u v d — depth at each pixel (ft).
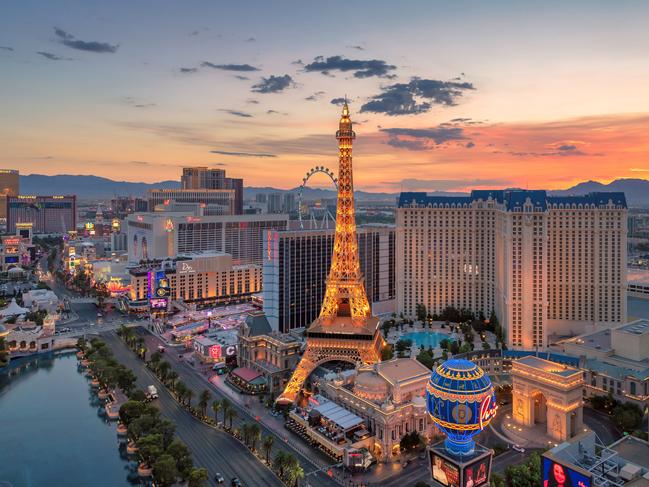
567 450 522.88
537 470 548.72
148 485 607.78
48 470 639.76
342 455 638.53
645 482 449.06
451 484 504.02
